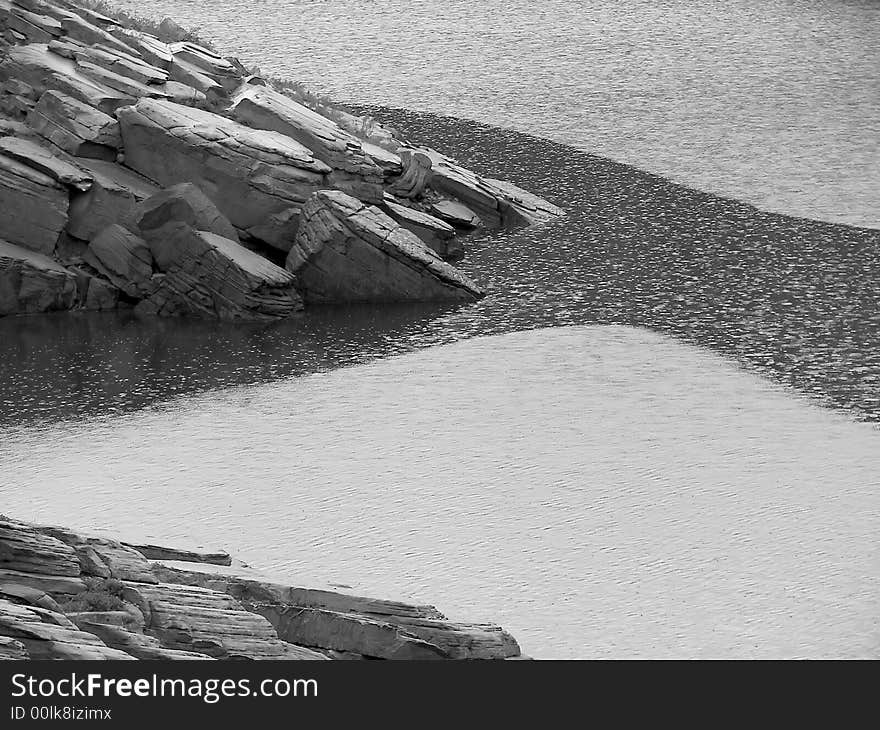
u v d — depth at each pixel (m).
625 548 110.44
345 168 184.62
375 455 129.75
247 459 128.75
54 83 184.00
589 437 133.62
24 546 76.38
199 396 144.62
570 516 116.44
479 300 174.88
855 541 111.25
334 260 172.75
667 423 136.88
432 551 109.75
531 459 128.62
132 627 72.88
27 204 169.62
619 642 94.19
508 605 100.38
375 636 79.12
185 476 124.94
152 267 171.12
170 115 180.25
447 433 134.88
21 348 157.12
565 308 171.12
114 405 141.88
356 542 111.25
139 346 158.50
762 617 98.56
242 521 115.19
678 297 174.00
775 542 111.25
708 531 113.50
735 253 189.62
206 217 172.25
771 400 142.62
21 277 167.12
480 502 119.38
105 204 172.00
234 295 167.25
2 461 128.25
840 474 124.62
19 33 196.50
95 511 117.00
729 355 155.00
